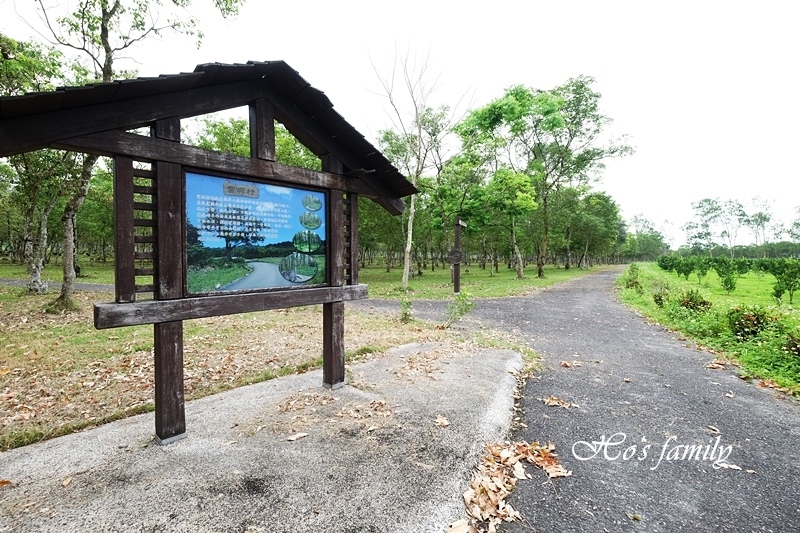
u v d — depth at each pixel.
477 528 2.30
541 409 4.12
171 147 2.97
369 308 11.25
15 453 3.05
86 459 2.92
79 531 2.15
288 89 3.61
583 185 28.86
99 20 9.11
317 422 3.54
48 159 11.86
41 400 4.25
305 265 4.01
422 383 4.63
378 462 2.90
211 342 6.72
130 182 2.81
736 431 3.64
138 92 2.70
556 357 6.20
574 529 2.32
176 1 9.41
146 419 3.71
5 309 10.18
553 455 3.16
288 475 2.71
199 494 2.49
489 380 4.80
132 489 2.53
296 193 3.90
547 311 10.98
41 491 2.53
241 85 3.37
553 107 19.59
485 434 3.39
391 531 2.21
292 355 5.95
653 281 15.76
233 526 2.21
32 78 8.30
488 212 20.58
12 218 26.53
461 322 9.03
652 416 3.96
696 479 2.87
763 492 2.72
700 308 8.85
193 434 3.30
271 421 3.55
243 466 2.82
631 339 7.51
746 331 6.74
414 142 18.81
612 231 40.44
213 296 3.27
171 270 3.02
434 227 21.38
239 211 3.45
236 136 17.58
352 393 4.28
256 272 3.59
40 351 6.10
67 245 10.02
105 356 5.84
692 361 5.98
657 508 2.53
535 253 42.25
